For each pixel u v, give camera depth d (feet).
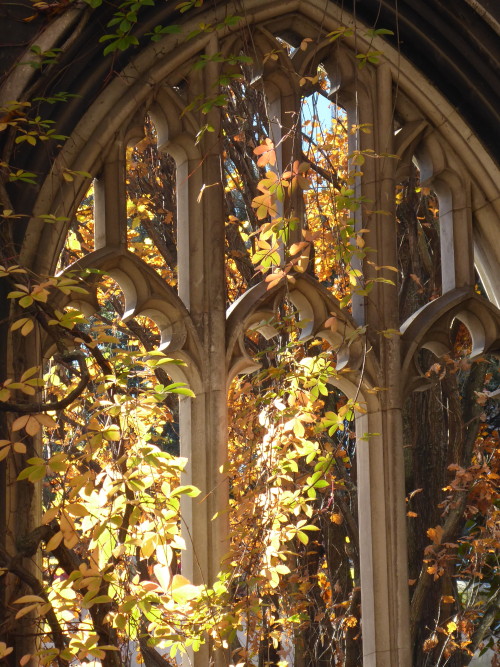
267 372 13.19
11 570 10.34
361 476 14.93
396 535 14.69
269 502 12.70
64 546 10.65
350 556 20.44
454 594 20.20
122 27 12.92
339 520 18.47
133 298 14.02
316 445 12.77
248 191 21.75
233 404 18.04
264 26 15.33
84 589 10.55
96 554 10.75
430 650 20.39
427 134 16.37
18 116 12.75
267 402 13.10
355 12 15.75
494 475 18.85
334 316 13.66
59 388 19.17
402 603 14.52
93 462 16.94
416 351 15.53
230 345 14.35
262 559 12.53
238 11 14.98
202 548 13.55
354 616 19.57
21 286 10.41
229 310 14.69
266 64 15.39
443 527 20.52
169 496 10.55
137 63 14.28
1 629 11.27
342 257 13.58
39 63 13.01
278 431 12.87
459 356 21.48
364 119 15.89
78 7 13.51
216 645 12.02
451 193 16.47
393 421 15.02
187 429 13.99
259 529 12.66
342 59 15.89
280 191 12.97
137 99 14.21
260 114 21.81
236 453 17.54
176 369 14.08
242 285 22.49
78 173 12.87
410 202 21.89
